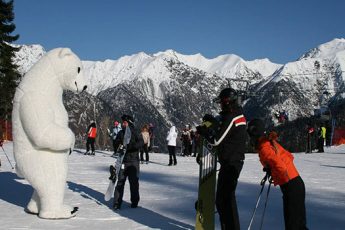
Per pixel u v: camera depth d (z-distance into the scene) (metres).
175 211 8.28
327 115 41.00
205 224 5.97
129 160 8.50
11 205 8.73
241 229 6.94
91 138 22.95
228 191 5.81
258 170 15.87
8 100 35.28
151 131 28.17
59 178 7.57
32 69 7.66
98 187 11.12
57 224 7.14
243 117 5.89
